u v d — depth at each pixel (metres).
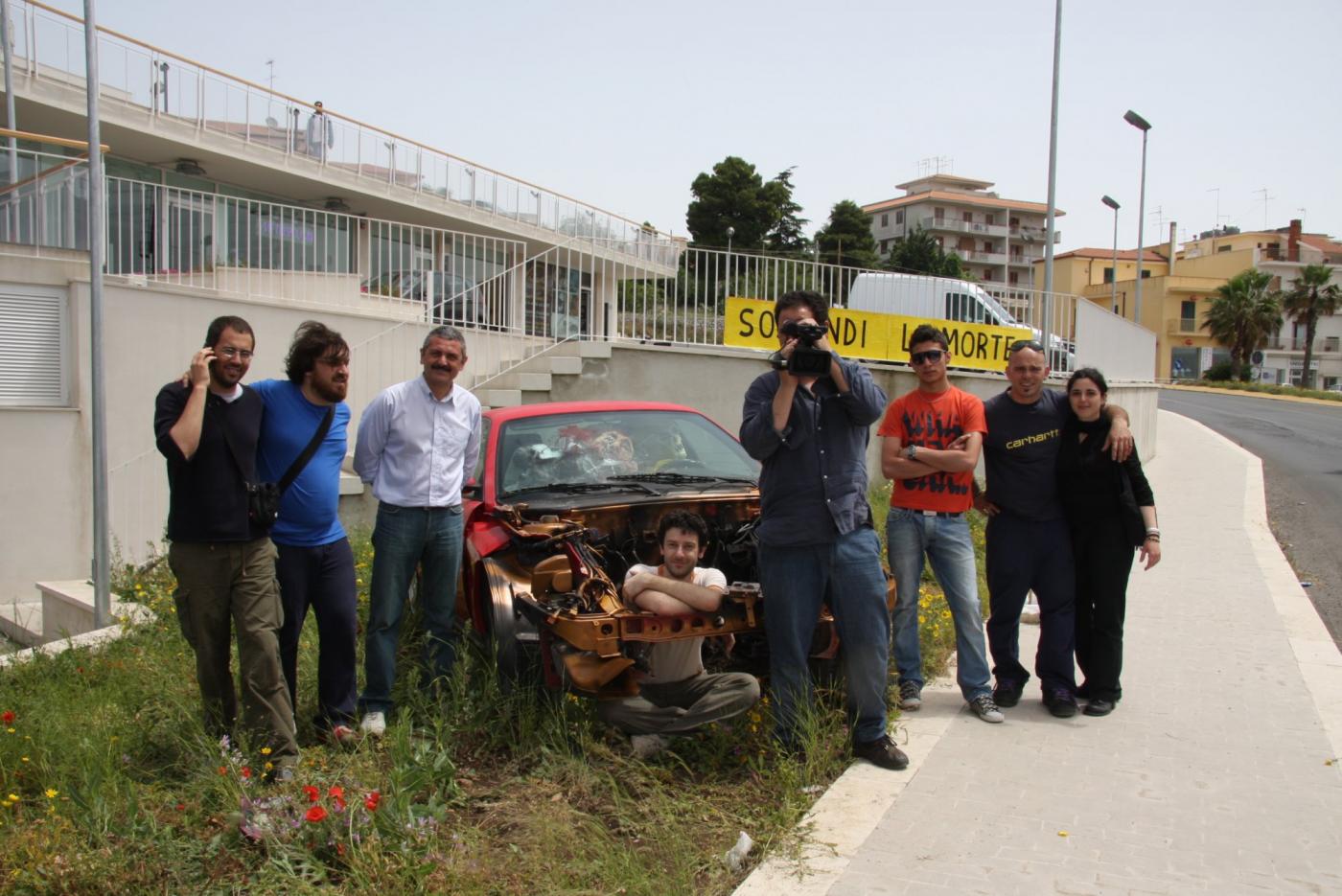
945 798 4.00
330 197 17.52
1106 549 4.96
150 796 3.96
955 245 84.38
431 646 4.99
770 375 4.43
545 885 3.30
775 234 50.25
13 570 8.95
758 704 4.84
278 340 10.60
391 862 3.34
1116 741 4.65
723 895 3.35
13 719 4.54
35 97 13.01
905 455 4.99
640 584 4.45
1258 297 60.59
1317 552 9.70
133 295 9.48
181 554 4.13
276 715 4.19
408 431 4.80
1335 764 4.36
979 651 5.04
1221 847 3.59
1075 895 3.26
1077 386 4.95
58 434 9.12
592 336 11.92
